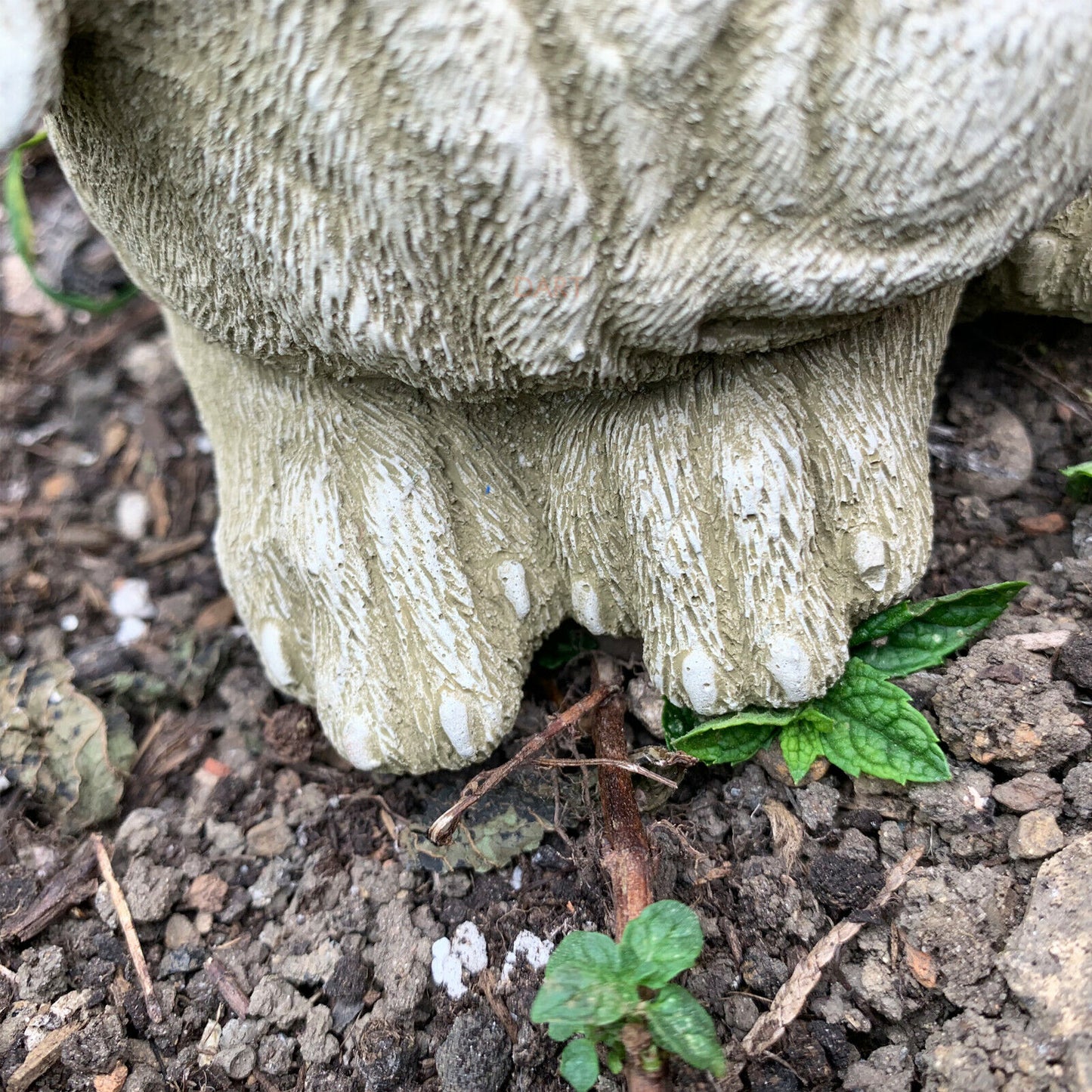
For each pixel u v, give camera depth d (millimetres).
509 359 132
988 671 158
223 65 111
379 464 157
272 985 162
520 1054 149
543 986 132
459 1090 147
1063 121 113
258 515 166
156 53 113
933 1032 141
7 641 217
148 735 202
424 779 181
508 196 113
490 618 164
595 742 167
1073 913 136
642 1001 129
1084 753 153
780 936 152
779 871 156
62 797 187
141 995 165
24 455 255
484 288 124
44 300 280
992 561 180
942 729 159
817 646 149
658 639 157
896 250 121
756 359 148
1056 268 180
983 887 146
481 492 164
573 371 134
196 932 172
